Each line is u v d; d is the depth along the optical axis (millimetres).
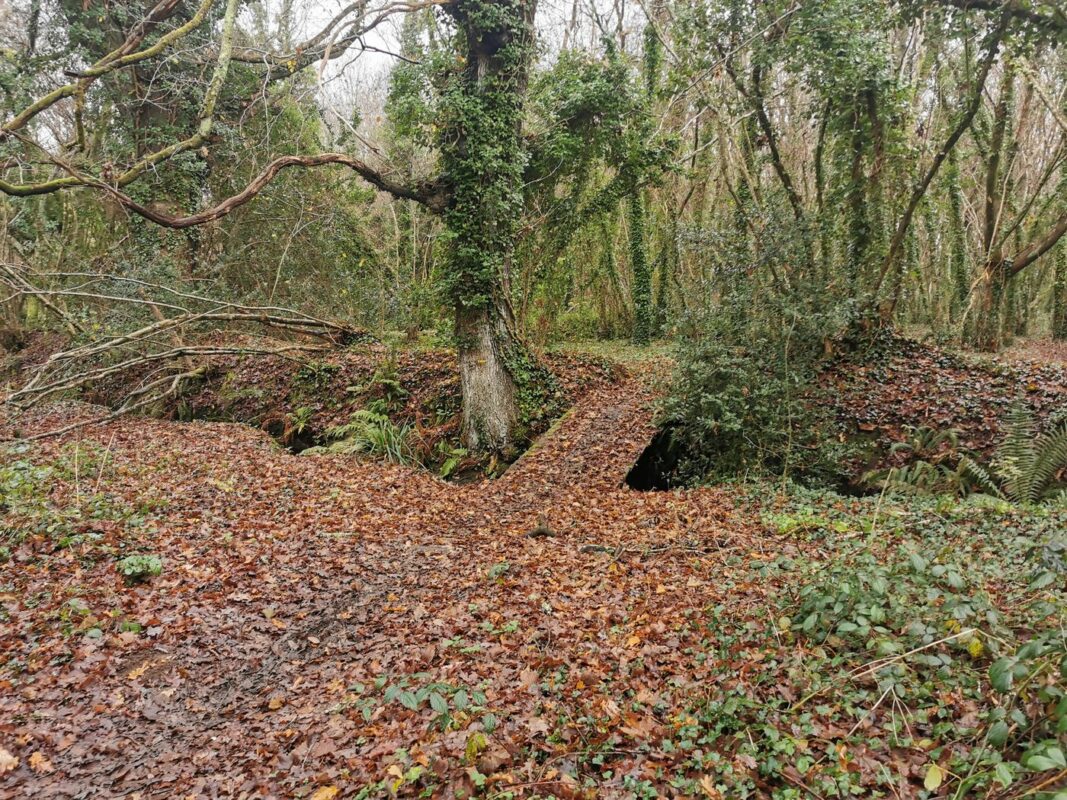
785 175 14031
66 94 10469
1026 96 16328
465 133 13016
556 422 14445
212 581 6863
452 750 3994
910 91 13109
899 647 3893
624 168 16609
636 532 8617
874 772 3189
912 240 17766
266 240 21125
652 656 5035
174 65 17328
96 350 13984
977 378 12195
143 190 19141
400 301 19891
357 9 12398
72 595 6070
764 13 12859
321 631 6250
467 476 13852
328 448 14227
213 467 11570
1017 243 18078
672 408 11906
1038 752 2547
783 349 11008
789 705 3924
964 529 7168
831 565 5508
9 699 4691
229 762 4328
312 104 19641
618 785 3498
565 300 24828
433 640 5793
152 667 5367
